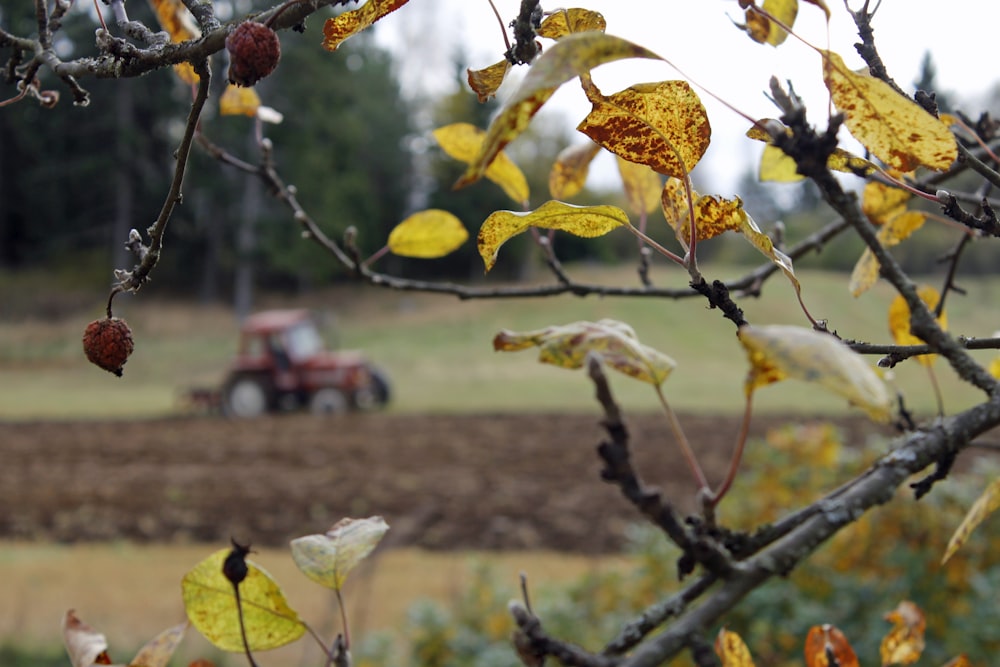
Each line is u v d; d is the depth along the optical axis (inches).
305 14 35.5
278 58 35.0
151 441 756.6
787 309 1214.9
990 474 204.5
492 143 23.8
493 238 37.9
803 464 221.5
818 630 41.4
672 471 605.9
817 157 26.6
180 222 1668.3
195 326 1571.1
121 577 410.6
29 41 44.9
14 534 496.1
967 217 40.9
